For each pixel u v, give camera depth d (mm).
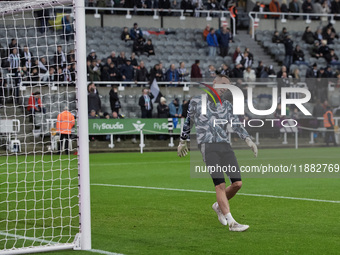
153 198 17797
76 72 10625
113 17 52062
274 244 11023
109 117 41344
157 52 50438
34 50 42500
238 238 11609
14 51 25750
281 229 12578
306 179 23500
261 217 14156
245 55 48406
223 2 56906
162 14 53531
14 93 36344
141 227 12898
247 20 58312
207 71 46188
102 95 43562
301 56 52156
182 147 12820
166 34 52906
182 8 53750
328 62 53531
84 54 10617
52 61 41500
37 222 13688
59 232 12445
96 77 42562
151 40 50219
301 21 57719
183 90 44750
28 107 36438
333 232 12234
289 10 57375
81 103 10602
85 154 10602
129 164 30203
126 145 40906
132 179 23375
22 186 21188
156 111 44438
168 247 10797
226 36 51156
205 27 54656
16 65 35469
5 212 15156
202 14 55812
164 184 21625
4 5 13375
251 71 45125
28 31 42625
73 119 32844
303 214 14602
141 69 43688
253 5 59312
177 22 53969
